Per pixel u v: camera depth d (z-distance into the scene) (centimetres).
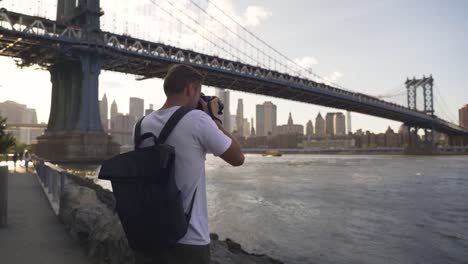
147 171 140
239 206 1752
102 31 5800
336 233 1171
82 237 459
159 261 146
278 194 2244
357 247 1001
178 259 145
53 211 717
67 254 425
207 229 154
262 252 940
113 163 140
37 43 5281
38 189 1109
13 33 4953
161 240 138
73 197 588
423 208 1714
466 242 1059
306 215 1505
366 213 1570
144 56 6041
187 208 149
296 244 1023
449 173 4291
